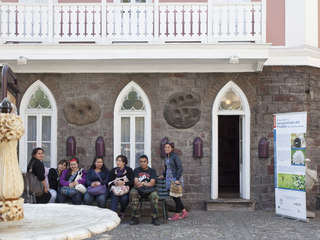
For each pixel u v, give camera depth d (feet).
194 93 28.40
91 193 23.36
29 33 27.17
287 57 28.17
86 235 9.80
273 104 28.27
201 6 27.09
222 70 28.19
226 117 41.39
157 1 26.78
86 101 28.22
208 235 20.21
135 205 22.90
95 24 27.22
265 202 27.81
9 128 11.27
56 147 28.30
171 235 20.26
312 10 28.60
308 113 28.30
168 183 23.79
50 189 24.20
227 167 41.01
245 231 21.03
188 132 28.35
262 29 26.66
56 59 26.30
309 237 19.61
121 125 28.91
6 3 26.99
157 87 28.48
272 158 28.02
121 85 28.50
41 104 28.78
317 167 28.66
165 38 26.96
